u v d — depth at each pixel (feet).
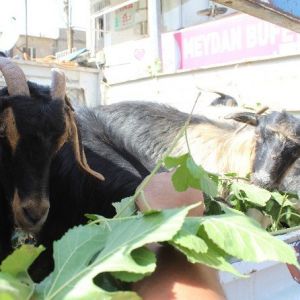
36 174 2.08
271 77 5.83
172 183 0.98
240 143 3.91
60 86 2.16
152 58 8.00
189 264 0.81
